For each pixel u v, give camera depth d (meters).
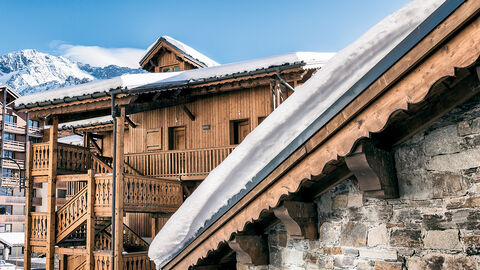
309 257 4.09
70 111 12.53
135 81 11.94
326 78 3.08
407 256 3.33
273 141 3.51
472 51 2.49
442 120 3.22
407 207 3.38
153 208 12.47
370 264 3.56
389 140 3.45
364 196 3.67
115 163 11.48
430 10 2.60
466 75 2.94
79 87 12.37
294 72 11.77
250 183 3.76
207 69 13.13
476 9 2.41
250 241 4.40
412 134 3.33
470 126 3.07
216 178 3.93
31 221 13.09
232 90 14.02
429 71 2.67
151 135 15.55
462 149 3.10
